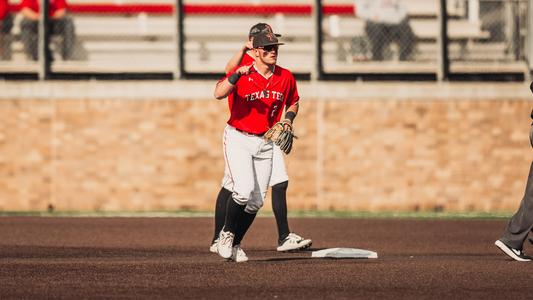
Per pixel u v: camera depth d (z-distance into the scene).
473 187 65.31
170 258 42.06
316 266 38.69
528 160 65.50
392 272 36.88
